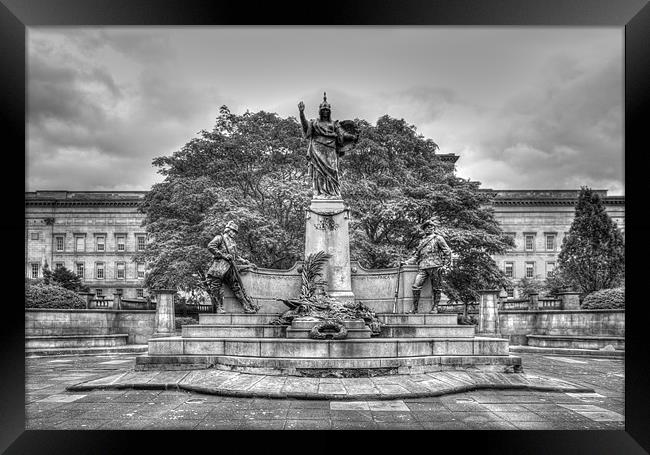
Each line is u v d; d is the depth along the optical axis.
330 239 18.44
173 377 13.30
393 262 27.84
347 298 18.11
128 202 80.19
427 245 18.58
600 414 10.39
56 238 80.56
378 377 13.24
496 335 26.75
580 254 40.28
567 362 20.70
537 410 10.73
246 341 14.12
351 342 13.70
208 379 12.97
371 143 30.48
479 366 14.41
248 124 32.72
